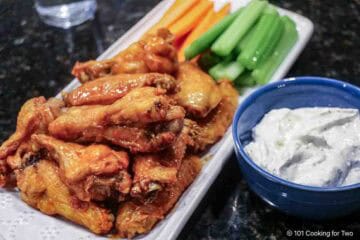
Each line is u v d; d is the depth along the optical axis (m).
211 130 0.40
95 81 0.39
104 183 0.33
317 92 0.38
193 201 0.35
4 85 0.50
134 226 0.33
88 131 0.35
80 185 0.34
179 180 0.36
